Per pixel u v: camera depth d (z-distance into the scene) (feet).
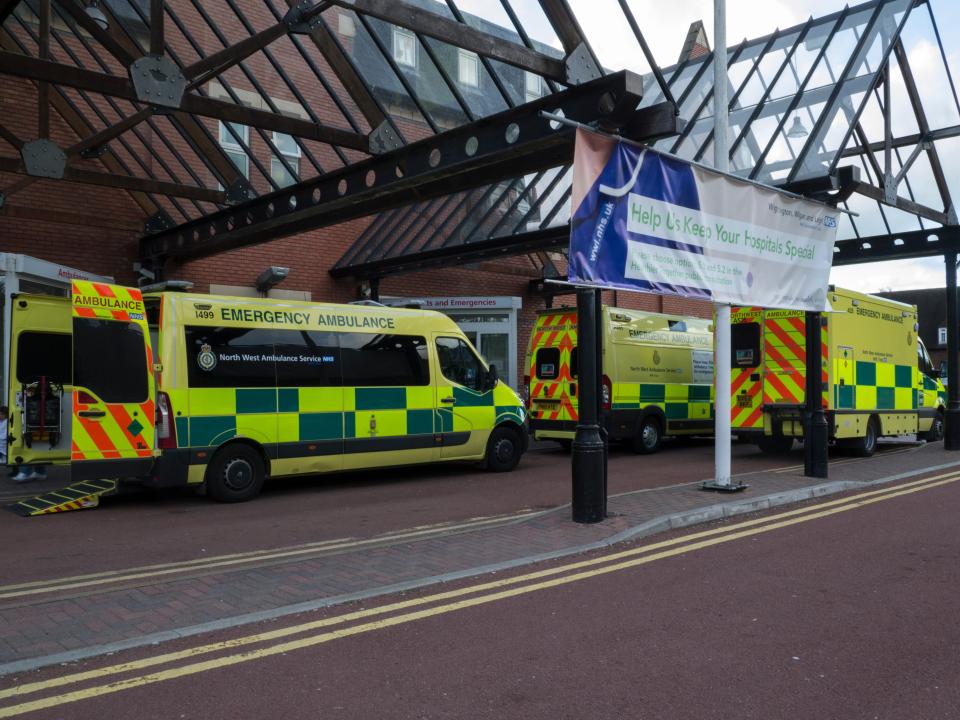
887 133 41.42
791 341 43.19
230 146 51.52
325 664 13.52
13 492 33.17
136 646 14.25
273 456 31.81
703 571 19.66
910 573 19.43
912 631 15.21
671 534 24.11
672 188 25.93
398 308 36.99
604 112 23.40
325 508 29.55
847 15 40.11
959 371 49.42
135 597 17.22
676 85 43.06
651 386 48.80
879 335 47.16
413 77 52.01
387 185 30.63
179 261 48.14
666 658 13.80
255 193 40.96
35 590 18.06
